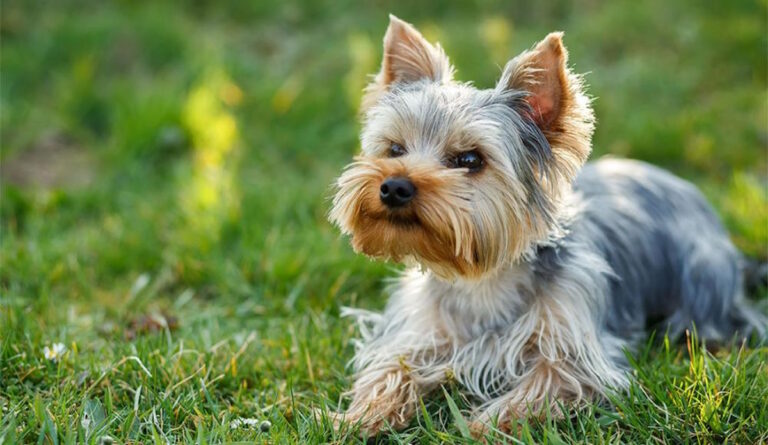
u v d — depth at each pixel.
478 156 3.39
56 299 4.54
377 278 4.75
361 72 7.44
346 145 6.87
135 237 5.19
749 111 7.07
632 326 4.04
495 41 7.84
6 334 3.75
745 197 5.52
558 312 3.52
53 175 6.48
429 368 3.63
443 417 3.39
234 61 7.98
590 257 3.70
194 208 5.50
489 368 3.59
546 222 3.51
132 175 6.30
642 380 3.42
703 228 4.39
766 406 3.14
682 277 4.23
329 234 5.23
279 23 9.09
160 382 3.52
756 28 8.08
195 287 4.82
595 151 6.64
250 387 3.71
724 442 2.99
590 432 3.11
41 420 3.06
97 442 2.97
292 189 5.84
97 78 7.92
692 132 6.79
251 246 5.05
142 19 8.46
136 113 6.79
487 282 3.61
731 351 3.82
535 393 3.38
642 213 4.25
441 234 3.25
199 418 3.21
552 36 3.39
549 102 3.49
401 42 3.82
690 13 8.48
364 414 3.26
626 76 7.57
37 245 5.03
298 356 3.85
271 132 6.98
